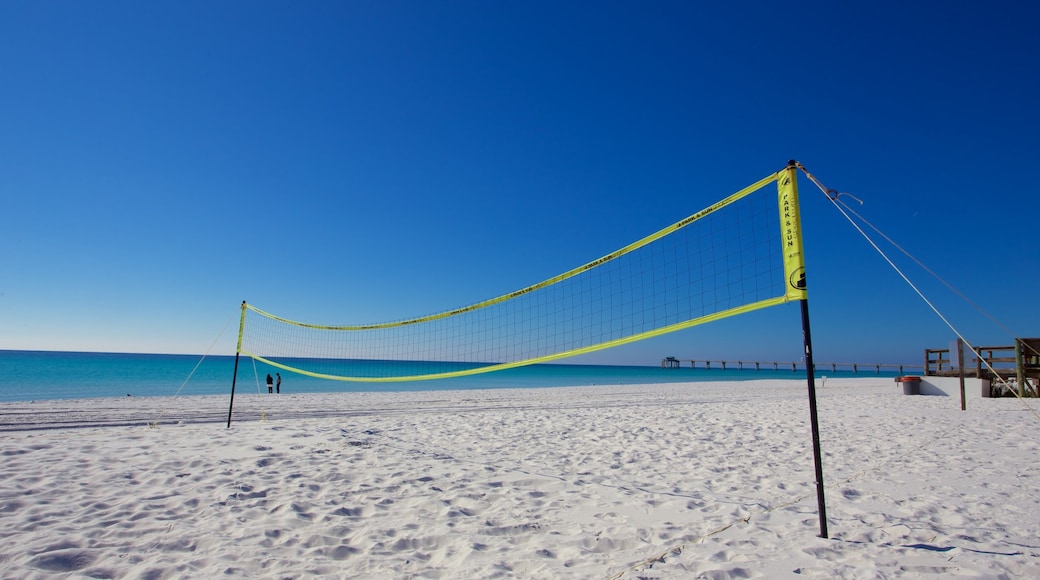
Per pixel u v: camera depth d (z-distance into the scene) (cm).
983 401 1013
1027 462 466
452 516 299
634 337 487
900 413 834
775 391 1659
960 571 222
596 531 277
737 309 348
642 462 480
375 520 291
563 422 780
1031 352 1047
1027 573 221
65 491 331
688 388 1950
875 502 341
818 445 262
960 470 435
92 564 221
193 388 1977
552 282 553
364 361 4553
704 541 260
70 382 2192
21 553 226
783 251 264
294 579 208
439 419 819
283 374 3225
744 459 492
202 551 238
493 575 216
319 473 394
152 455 447
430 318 757
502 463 461
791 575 217
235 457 444
